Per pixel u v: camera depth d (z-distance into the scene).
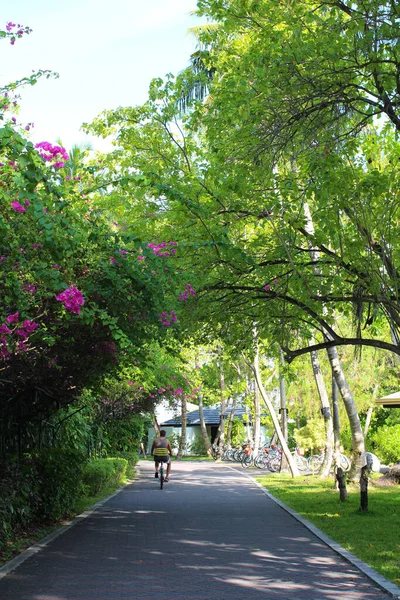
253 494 21.59
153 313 11.27
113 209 15.65
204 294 13.80
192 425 60.06
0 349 8.44
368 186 11.55
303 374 28.22
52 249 6.59
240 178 12.33
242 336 15.42
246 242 14.15
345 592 8.14
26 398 13.85
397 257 12.24
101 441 28.31
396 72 11.23
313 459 32.53
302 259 14.30
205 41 14.42
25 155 5.94
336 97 11.75
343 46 11.39
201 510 17.02
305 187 12.39
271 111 12.16
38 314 9.76
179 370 27.03
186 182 14.31
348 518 14.87
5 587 8.25
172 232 14.15
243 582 8.67
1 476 12.38
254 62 12.00
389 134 13.83
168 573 9.19
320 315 13.62
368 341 13.07
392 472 24.05
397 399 22.09
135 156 16.61
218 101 12.90
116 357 12.38
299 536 12.62
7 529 11.02
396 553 10.59
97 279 10.38
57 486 14.23
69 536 12.44
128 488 24.08
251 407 42.44
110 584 8.47
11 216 7.52
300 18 11.77
